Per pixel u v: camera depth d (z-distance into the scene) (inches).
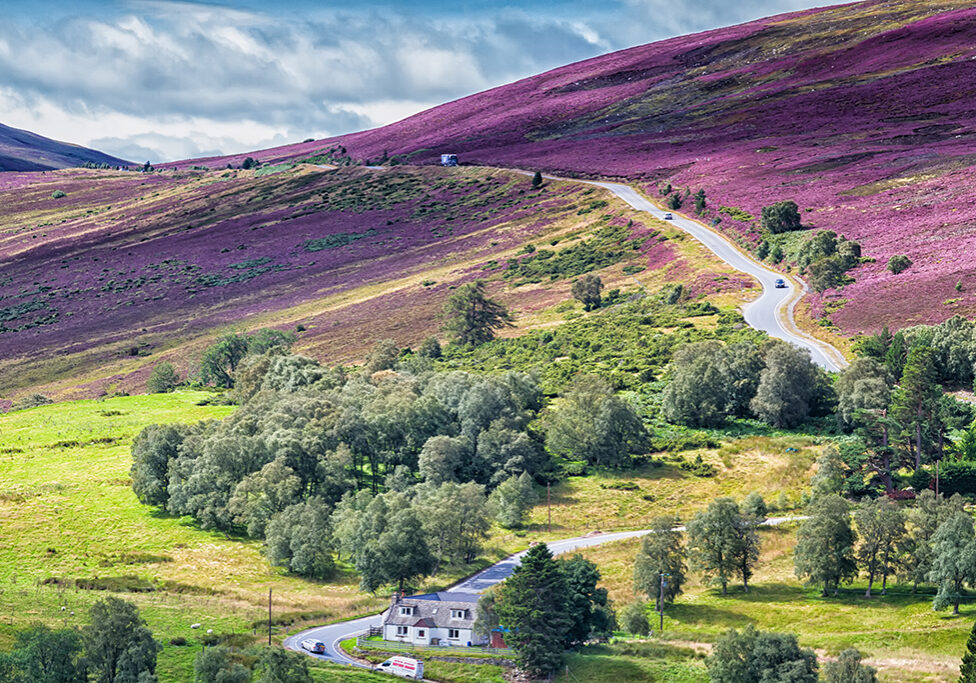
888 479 6023.6
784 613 4805.6
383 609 5241.1
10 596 5285.4
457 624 4694.9
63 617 4911.4
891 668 4042.8
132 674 3843.5
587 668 4330.7
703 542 5196.9
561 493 6550.2
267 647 4259.4
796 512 5964.6
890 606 4756.4
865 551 4977.9
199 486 6599.4
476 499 5753.0
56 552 6058.1
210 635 4739.2
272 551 5885.8
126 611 3991.1
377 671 4325.8
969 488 5767.7
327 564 5851.4
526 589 4429.1
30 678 3732.8
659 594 4997.5
